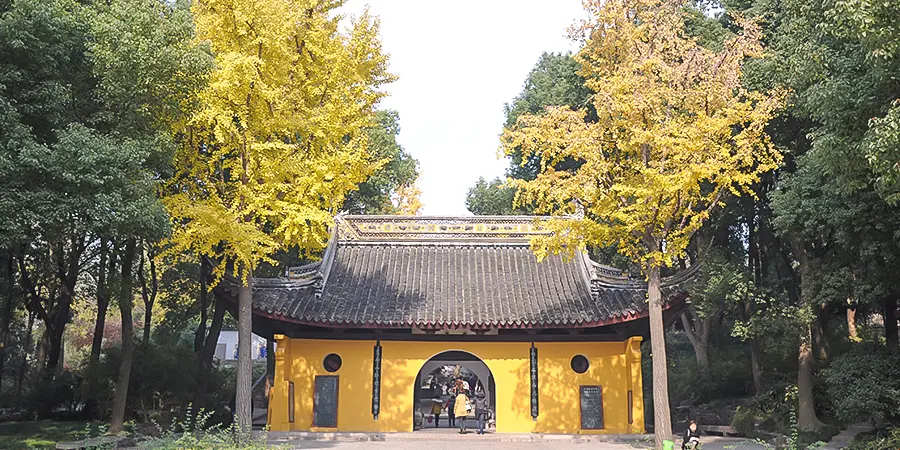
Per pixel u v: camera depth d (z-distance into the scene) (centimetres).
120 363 2291
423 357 2361
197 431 1950
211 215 1711
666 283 2200
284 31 1789
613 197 1805
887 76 1331
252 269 1898
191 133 1858
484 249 2684
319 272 2375
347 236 2702
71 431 2119
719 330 3722
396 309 2305
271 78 1811
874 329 3297
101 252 2306
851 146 1402
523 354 2362
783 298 2497
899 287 1928
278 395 2255
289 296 2300
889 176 1239
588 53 1970
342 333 2369
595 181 1795
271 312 2162
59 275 2556
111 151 1411
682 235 1934
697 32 2709
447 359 2538
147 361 2495
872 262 1895
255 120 1803
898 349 1956
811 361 2447
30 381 2862
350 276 2516
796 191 2044
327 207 1888
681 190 1752
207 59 1642
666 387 1786
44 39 1410
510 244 2684
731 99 1762
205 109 1728
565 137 1759
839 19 1296
